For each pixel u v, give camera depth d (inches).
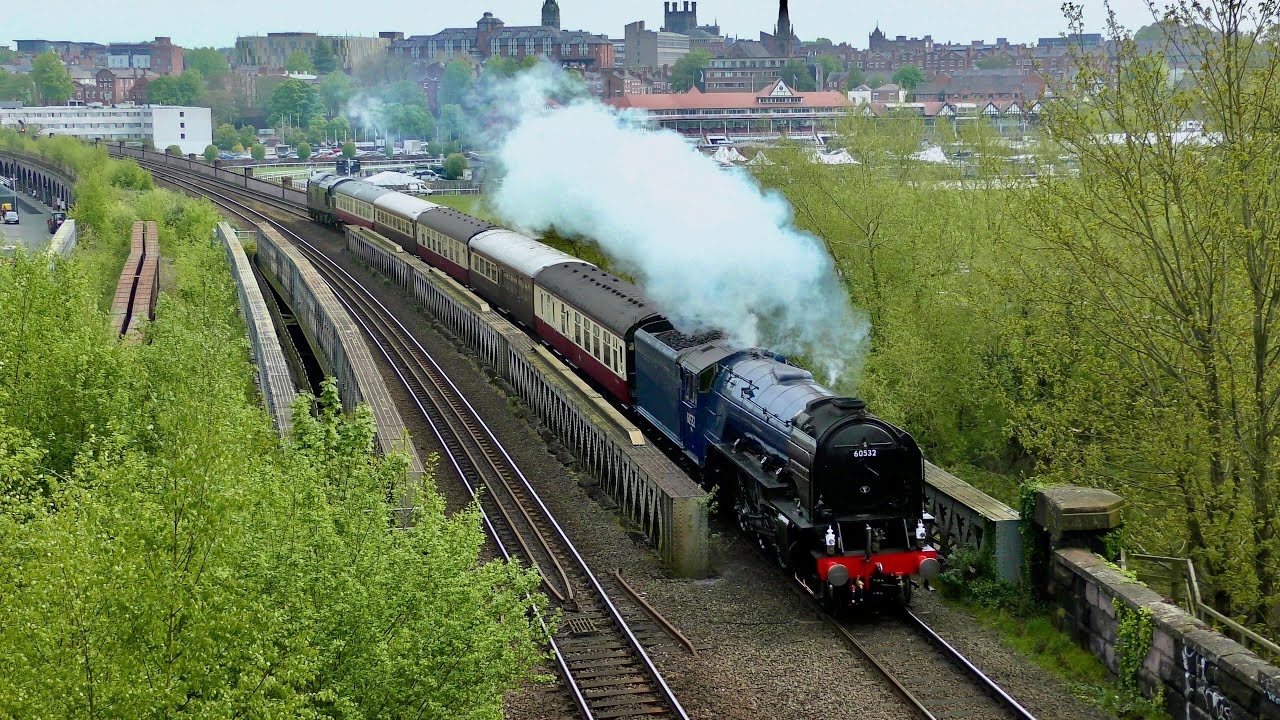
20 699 376.8
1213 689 614.5
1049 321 1011.3
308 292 1903.3
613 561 922.1
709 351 1072.2
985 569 824.9
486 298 2001.7
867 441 818.2
